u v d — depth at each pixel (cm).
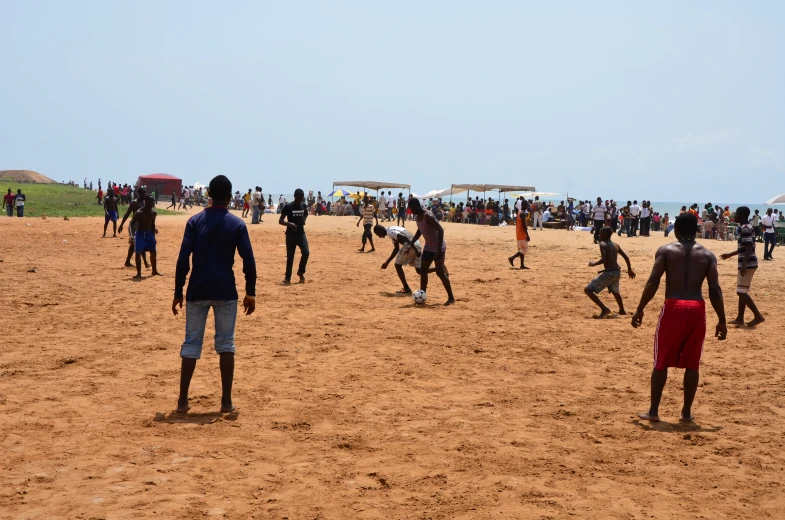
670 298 655
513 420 654
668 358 654
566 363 890
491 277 1792
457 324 1138
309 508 454
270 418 645
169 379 775
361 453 559
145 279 1583
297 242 1577
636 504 471
